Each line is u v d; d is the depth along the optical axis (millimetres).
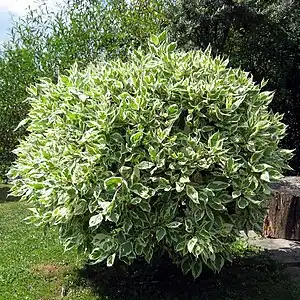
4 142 10125
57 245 5535
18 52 10039
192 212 3662
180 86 3879
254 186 3779
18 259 5062
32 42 10094
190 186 3604
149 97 3846
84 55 10234
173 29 8648
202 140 3844
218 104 3898
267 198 4168
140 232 3693
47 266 4789
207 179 3795
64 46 10109
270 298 3977
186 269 3803
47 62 10047
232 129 3881
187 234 3641
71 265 4797
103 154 3725
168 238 3658
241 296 4004
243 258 4938
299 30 9016
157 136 3689
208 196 3668
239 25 8781
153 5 10883
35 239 5855
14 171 4621
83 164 3682
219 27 8617
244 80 4273
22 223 6879
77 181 3689
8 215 7629
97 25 10430
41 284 4332
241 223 3957
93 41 10352
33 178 4195
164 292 4078
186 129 3811
